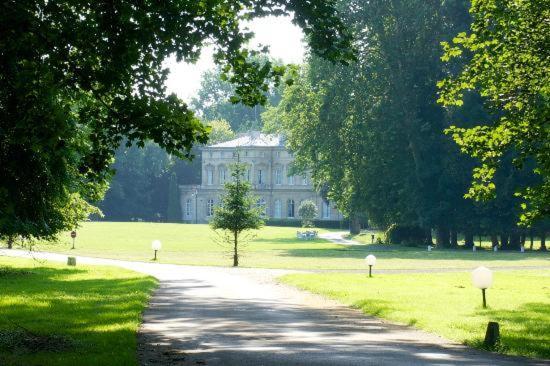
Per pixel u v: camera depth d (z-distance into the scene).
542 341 14.38
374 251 56.88
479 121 60.09
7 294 21.64
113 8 11.98
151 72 13.35
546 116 18.14
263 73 14.07
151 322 16.52
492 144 19.69
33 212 23.61
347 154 64.81
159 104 12.77
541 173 19.03
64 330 14.58
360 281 28.62
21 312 17.36
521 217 20.14
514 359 12.22
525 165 58.81
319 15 13.34
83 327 15.09
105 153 13.29
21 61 12.53
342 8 61.97
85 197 31.42
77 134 17.78
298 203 136.75
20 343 12.88
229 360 11.48
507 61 19.52
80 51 12.95
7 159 16.58
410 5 60.94
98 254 49.62
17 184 19.25
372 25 61.38
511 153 58.91
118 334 14.02
